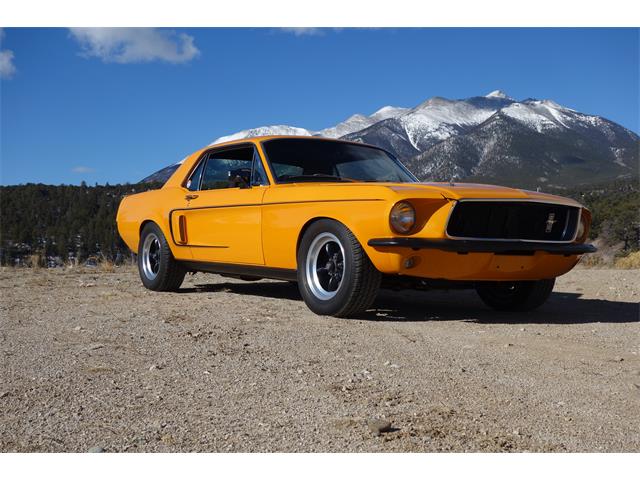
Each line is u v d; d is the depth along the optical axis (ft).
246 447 7.22
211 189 20.07
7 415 8.25
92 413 8.34
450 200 14.20
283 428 7.82
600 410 8.71
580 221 15.92
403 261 14.12
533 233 15.39
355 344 12.74
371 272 14.98
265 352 11.94
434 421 8.11
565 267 15.98
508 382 10.09
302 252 16.24
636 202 131.54
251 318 15.75
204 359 11.34
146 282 22.56
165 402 8.82
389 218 13.99
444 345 12.86
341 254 15.67
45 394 9.14
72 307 17.84
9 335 13.50
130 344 12.59
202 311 16.98
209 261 19.75
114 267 33.91
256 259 17.79
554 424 8.09
